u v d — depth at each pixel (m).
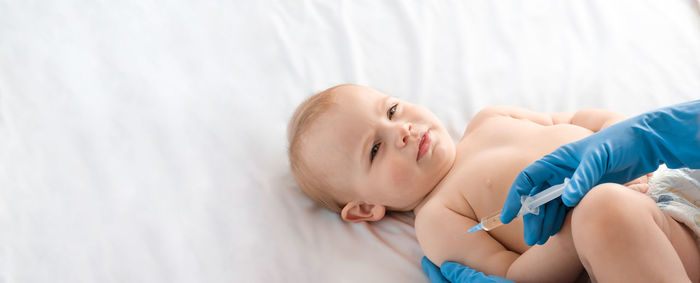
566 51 2.30
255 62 2.30
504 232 1.62
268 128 2.07
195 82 2.21
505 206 1.36
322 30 2.40
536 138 1.77
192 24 2.42
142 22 2.42
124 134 2.01
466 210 1.69
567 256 1.37
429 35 2.38
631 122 1.36
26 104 2.07
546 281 1.43
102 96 2.12
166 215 1.79
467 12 2.47
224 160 1.96
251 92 2.19
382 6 2.50
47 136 1.98
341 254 1.70
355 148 1.80
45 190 1.84
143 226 1.76
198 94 2.17
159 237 1.74
